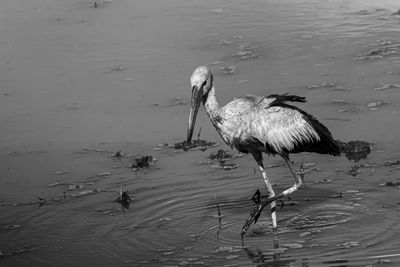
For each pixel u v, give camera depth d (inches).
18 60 722.2
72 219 472.4
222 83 641.6
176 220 465.1
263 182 506.0
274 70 660.1
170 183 510.0
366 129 557.6
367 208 461.1
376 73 639.8
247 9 802.2
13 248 442.9
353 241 426.3
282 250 422.9
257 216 446.0
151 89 645.9
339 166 518.0
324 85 625.6
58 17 818.2
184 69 674.8
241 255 420.8
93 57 715.4
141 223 463.2
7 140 583.5
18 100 645.9
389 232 431.8
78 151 560.7
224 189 499.2
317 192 488.1
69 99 641.0
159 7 827.4
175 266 410.9
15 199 502.3
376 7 781.3
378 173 501.7
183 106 613.6
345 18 758.5
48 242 447.2
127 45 734.5
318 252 418.0
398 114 574.9
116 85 658.2
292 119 464.1
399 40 699.4
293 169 482.3
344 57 673.6
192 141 563.8
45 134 588.7
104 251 433.1
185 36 743.1
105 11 826.2
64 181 522.3
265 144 462.6
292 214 465.7
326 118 575.8
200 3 829.8
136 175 524.1
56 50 737.0
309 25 746.8
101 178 523.2
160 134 576.7
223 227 454.0
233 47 709.9
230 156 542.0
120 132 583.5
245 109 467.2
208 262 414.3
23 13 839.1
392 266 395.9
